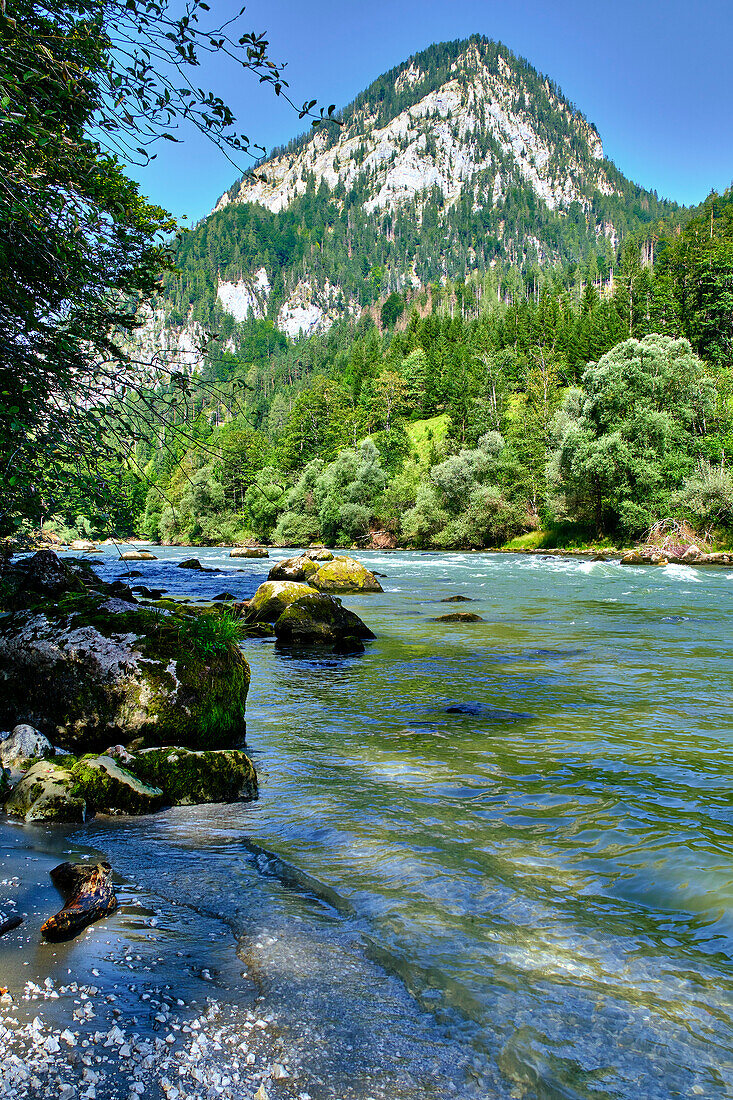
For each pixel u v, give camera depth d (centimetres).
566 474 5122
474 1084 213
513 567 3447
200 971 273
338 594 2170
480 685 884
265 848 407
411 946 296
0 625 666
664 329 7325
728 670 965
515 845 407
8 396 424
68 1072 208
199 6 317
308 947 294
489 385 9069
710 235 8100
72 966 273
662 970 280
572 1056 228
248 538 7812
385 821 447
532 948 295
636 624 1464
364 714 744
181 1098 200
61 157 403
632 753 589
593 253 16438
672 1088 214
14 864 375
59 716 587
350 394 11231
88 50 337
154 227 584
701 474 4300
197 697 600
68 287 450
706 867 373
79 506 487
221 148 352
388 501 7244
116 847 409
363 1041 232
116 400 450
